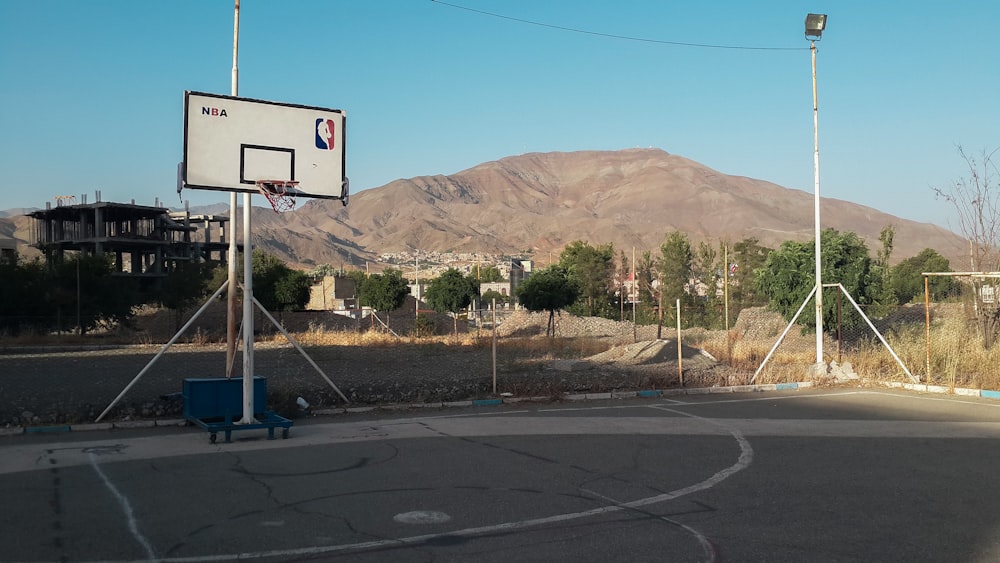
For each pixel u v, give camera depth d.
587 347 32.69
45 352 29.86
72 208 67.06
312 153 12.92
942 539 6.87
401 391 16.75
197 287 47.84
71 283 40.97
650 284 62.09
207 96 12.16
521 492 8.55
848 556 6.39
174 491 8.47
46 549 6.41
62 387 16.94
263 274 48.88
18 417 12.86
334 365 23.88
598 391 17.88
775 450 11.12
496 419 14.16
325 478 9.18
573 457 10.56
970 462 10.27
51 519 7.31
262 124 12.55
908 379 19.80
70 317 40.12
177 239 84.38
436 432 12.64
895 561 6.27
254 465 9.91
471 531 7.05
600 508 7.88
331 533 6.95
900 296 50.16
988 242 23.28
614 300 61.75
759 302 48.06
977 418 14.38
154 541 6.66
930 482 9.09
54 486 8.66
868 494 8.52
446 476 9.34
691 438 12.12
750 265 54.16
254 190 12.39
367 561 6.20
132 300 44.97
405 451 10.95
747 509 7.87
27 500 8.02
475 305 87.69
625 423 13.66
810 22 20.59
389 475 9.37
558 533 7.01
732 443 11.69
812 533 7.04
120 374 20.22
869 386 19.81
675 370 20.81
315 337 36.88
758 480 9.19
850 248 27.48
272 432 11.91
